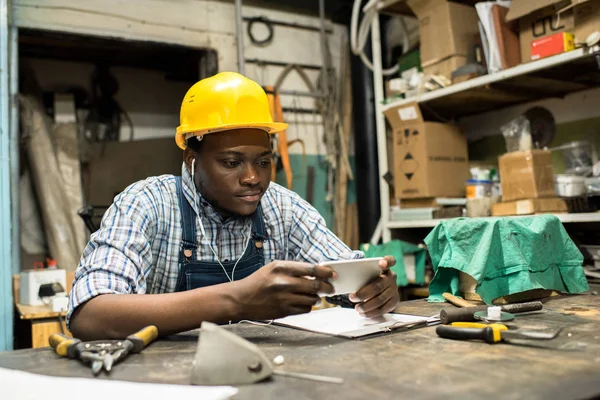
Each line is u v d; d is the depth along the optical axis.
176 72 3.64
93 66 3.52
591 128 2.30
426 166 2.46
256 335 0.94
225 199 1.13
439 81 2.37
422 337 0.87
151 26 2.91
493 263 1.24
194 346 0.86
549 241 1.30
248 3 3.23
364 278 1.00
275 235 1.36
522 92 2.35
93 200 3.35
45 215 2.98
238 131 1.09
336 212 3.33
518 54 2.20
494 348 0.77
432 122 2.51
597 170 2.03
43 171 3.02
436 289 1.35
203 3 3.07
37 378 0.65
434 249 1.33
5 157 2.26
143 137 3.65
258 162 1.13
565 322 0.94
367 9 2.75
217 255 1.24
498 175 2.51
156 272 1.20
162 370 0.72
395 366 0.68
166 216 1.19
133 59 3.44
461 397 0.54
